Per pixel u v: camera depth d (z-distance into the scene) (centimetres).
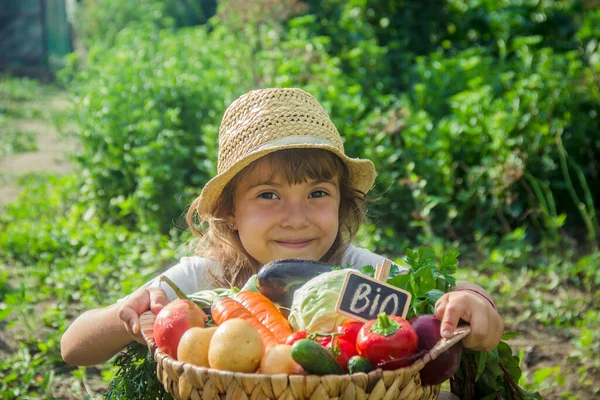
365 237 591
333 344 179
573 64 714
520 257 589
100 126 701
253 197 239
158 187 632
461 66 747
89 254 582
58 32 2189
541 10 865
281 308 213
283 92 245
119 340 232
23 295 468
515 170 615
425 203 621
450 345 176
